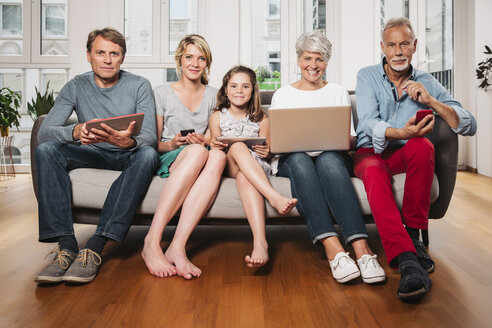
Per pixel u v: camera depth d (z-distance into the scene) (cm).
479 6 423
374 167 151
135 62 447
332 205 151
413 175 150
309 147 158
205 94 199
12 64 457
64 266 143
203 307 124
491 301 126
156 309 122
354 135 187
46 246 190
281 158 174
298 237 206
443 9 451
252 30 457
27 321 115
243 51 459
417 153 149
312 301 127
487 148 407
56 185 155
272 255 175
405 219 153
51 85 468
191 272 147
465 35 450
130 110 184
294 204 147
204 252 181
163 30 443
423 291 123
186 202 157
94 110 183
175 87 199
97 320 115
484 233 206
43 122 173
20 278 148
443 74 457
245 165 159
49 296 132
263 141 167
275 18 457
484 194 312
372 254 145
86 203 166
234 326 112
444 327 110
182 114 194
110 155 178
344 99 188
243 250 184
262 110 195
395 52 177
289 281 144
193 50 190
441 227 219
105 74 179
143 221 169
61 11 455
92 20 438
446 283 141
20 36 459
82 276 140
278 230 223
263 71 462
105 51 176
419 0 446
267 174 175
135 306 124
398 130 158
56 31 458
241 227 232
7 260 169
